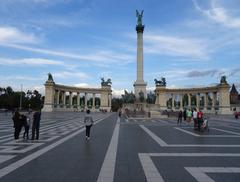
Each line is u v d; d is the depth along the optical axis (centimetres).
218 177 1223
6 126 4162
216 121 6312
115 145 2206
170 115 8588
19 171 1323
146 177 1220
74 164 1485
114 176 1237
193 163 1516
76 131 3422
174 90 16225
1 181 1148
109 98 17488
